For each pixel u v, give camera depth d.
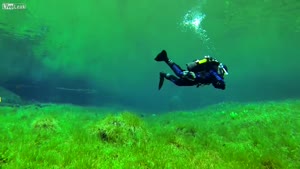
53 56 53.75
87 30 45.28
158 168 6.23
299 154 8.05
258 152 7.77
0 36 41.81
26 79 51.00
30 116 14.66
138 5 37.12
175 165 6.45
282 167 6.69
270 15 37.03
